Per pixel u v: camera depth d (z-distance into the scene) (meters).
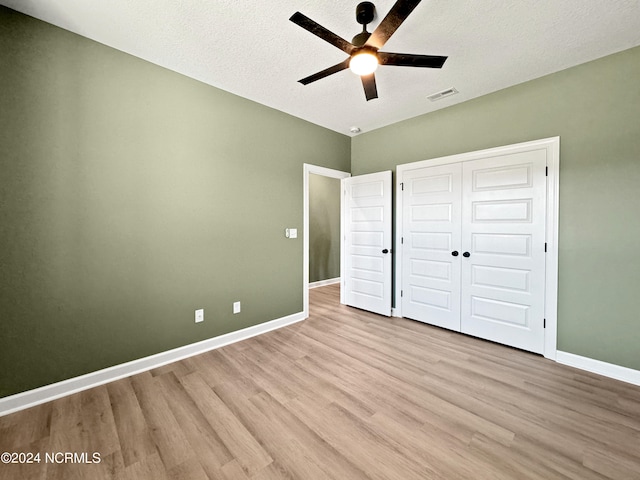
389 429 1.70
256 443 1.59
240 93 2.97
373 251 3.96
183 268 2.64
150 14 1.88
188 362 2.55
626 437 1.62
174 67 2.50
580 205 2.43
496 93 2.89
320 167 3.90
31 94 1.90
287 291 3.54
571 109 2.46
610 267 2.30
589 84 2.37
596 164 2.35
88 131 2.11
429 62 1.86
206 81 2.73
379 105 3.26
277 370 2.40
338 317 3.81
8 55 1.82
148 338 2.44
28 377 1.92
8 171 1.83
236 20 1.94
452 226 3.24
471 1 1.75
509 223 2.82
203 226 2.77
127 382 2.22
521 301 2.76
